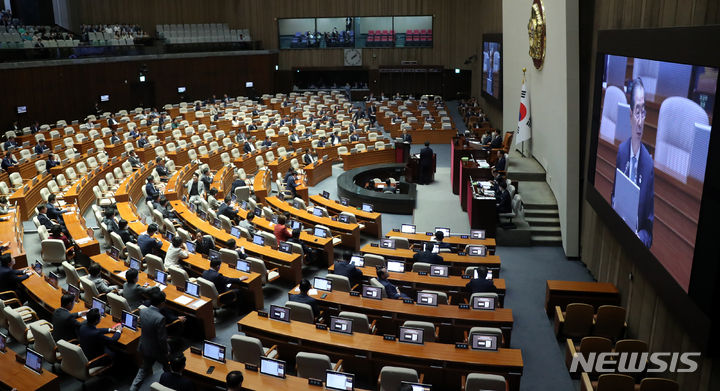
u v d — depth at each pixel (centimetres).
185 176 2245
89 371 884
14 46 2939
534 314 1213
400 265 1228
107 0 4381
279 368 791
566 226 1520
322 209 1694
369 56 4744
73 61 3259
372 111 3831
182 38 4253
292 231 1439
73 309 1034
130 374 948
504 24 2734
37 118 3089
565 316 1066
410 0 4528
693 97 750
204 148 2639
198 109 3906
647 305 998
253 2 4681
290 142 2892
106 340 903
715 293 682
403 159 2639
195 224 1588
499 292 1155
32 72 3038
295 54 4794
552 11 1689
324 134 3100
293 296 1038
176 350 1039
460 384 862
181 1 4594
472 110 3734
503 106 2817
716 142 680
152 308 889
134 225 1564
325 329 939
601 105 1226
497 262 1298
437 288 1170
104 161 2469
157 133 3039
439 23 4559
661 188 859
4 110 2895
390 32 4719
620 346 904
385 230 1802
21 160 2277
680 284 786
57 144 2712
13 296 1136
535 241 1633
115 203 1841
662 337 923
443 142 3228
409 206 1959
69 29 4166
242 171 2333
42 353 918
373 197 1995
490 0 3438
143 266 1299
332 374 761
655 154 888
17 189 2006
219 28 4662
